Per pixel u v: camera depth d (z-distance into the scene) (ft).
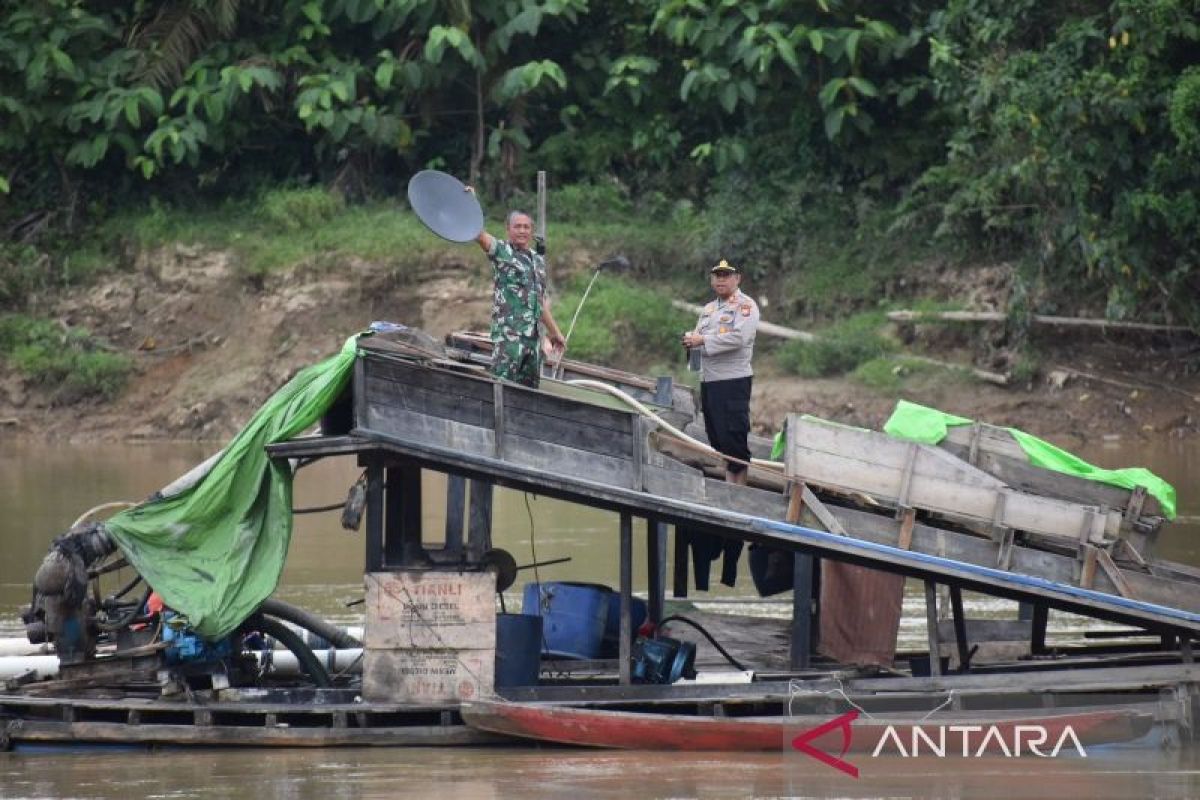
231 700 91.50
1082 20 197.98
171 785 82.64
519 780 82.23
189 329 232.53
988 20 205.16
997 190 212.43
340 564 145.07
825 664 98.07
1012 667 96.58
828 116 225.35
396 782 82.07
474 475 88.69
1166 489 94.79
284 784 82.23
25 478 185.37
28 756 89.92
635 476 89.92
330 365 89.56
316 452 89.04
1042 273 213.25
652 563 102.68
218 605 89.20
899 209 228.43
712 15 228.43
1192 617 88.79
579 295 223.71
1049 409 202.08
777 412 202.39
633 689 90.38
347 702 91.04
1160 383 205.67
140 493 171.63
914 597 134.92
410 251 227.81
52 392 225.76
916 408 100.22
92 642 93.76
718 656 104.37
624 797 78.79
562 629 99.71
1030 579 88.79
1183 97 183.73
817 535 89.04
